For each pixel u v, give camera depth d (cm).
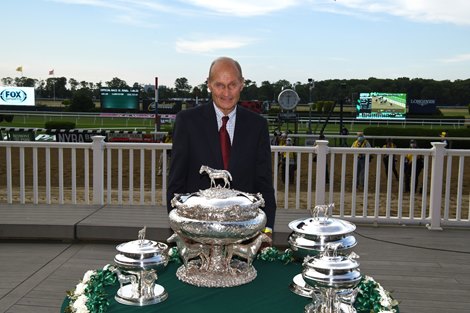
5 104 4722
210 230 202
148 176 1374
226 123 264
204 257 229
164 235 522
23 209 596
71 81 8256
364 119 3272
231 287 218
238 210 204
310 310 192
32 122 3844
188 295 209
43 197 1022
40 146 621
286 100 1797
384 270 457
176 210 220
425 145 2359
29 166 1533
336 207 919
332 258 193
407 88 6525
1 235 528
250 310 195
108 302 198
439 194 591
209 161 259
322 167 595
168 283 222
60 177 632
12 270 447
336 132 2639
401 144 2364
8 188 630
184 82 6931
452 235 572
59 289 402
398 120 3247
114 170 1451
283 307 198
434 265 471
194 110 268
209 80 254
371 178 1412
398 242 542
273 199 266
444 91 7156
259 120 270
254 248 227
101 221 541
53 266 460
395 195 1140
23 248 514
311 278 187
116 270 224
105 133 2002
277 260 260
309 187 606
